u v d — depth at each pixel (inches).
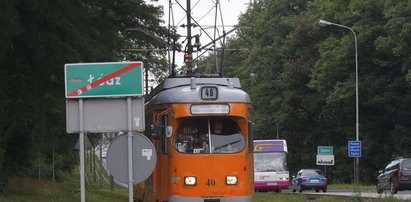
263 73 2871.6
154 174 693.9
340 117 2479.1
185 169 639.8
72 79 445.7
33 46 853.2
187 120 650.2
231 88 673.6
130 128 445.1
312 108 2645.2
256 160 1670.8
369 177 2450.8
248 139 658.8
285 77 2664.9
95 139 1849.2
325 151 1892.2
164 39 1071.6
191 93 647.8
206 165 641.0
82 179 456.1
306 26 2586.1
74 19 874.1
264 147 1684.3
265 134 3191.4
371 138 2411.4
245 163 649.6
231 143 649.6
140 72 448.1
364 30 2155.5
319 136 2797.7
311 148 2864.2
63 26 849.5
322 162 1891.0
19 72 935.7
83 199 457.1
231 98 650.2
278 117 2787.9
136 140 445.4
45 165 1905.8
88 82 446.0
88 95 445.7
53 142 1057.5
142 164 443.8
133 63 448.5
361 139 2440.9
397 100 2242.9
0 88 933.8
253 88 2942.9
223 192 639.8
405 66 2031.3
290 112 2755.9
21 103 959.6
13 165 1330.0
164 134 660.1
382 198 965.2
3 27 774.5
